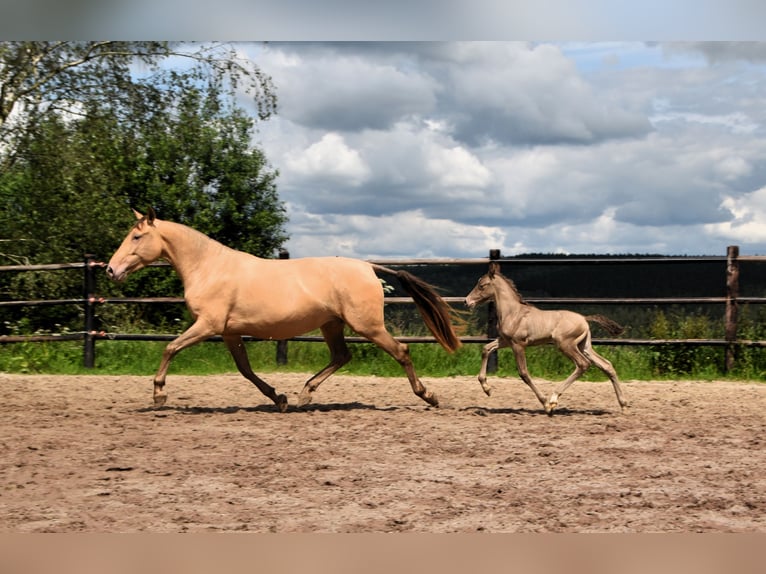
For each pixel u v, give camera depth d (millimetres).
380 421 8750
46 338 13445
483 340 12859
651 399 10469
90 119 17984
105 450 7270
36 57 17297
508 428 8375
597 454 7207
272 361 13781
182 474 6422
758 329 13156
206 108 20453
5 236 17375
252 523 5199
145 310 18922
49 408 9609
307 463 6809
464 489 6039
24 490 5945
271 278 9102
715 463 6895
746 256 12812
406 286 9500
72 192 17453
